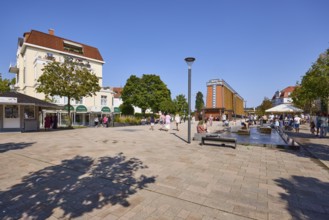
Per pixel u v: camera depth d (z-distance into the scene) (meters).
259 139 12.70
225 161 7.12
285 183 5.02
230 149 9.43
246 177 5.44
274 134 16.34
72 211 3.59
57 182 4.99
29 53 30.52
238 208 3.74
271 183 5.01
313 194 4.39
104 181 5.07
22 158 7.41
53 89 20.08
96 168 6.17
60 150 8.96
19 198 4.09
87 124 34.22
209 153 8.46
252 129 22.47
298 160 7.35
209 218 3.39
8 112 17.77
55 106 19.89
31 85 30.20
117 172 5.78
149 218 3.37
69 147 9.73
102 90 36.38
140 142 11.59
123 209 3.67
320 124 14.88
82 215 3.46
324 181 5.19
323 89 13.83
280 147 9.71
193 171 5.90
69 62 22.58
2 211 3.58
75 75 21.83
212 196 4.23
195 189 4.59
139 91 46.44
